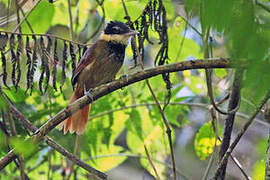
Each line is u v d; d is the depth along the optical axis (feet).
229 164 34.35
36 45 22.62
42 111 32.12
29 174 36.01
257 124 36.78
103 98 34.68
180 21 30.22
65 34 36.50
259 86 10.28
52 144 23.41
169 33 32.12
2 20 28.02
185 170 47.11
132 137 38.22
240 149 35.76
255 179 30.76
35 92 32.65
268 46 10.16
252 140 36.14
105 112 34.65
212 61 19.45
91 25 37.04
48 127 20.94
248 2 10.61
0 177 35.68
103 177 23.40
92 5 37.22
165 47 23.26
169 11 27.30
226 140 25.21
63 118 21.18
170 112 34.65
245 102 21.94
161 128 34.60
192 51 34.73
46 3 28.27
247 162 34.83
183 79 40.63
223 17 10.69
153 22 24.44
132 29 25.46
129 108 35.53
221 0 10.71
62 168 34.24
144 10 23.68
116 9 34.32
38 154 35.24
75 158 23.34
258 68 10.21
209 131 33.55
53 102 33.32
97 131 35.04
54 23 37.88
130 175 43.93
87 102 21.81
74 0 38.99
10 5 28.32
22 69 25.39
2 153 25.58
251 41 10.25
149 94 34.22
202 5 11.66
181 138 48.19
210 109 27.07
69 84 31.63
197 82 40.37
